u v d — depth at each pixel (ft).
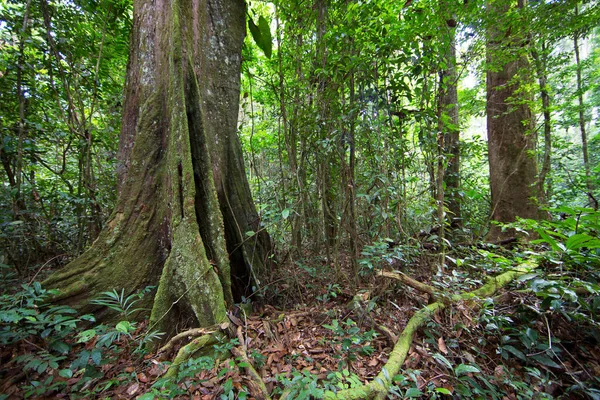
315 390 4.67
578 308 7.36
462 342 7.41
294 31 11.71
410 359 6.52
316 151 10.57
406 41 8.89
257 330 7.59
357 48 9.41
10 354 6.24
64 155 12.08
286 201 10.38
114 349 6.63
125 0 13.48
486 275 9.89
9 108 11.09
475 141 18.79
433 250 12.55
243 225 10.25
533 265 9.65
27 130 10.76
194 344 6.25
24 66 10.64
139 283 8.19
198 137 8.61
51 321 5.99
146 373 6.18
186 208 7.70
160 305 7.38
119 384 5.82
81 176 12.13
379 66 9.43
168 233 8.55
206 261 7.48
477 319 7.50
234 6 11.23
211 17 10.39
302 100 11.34
